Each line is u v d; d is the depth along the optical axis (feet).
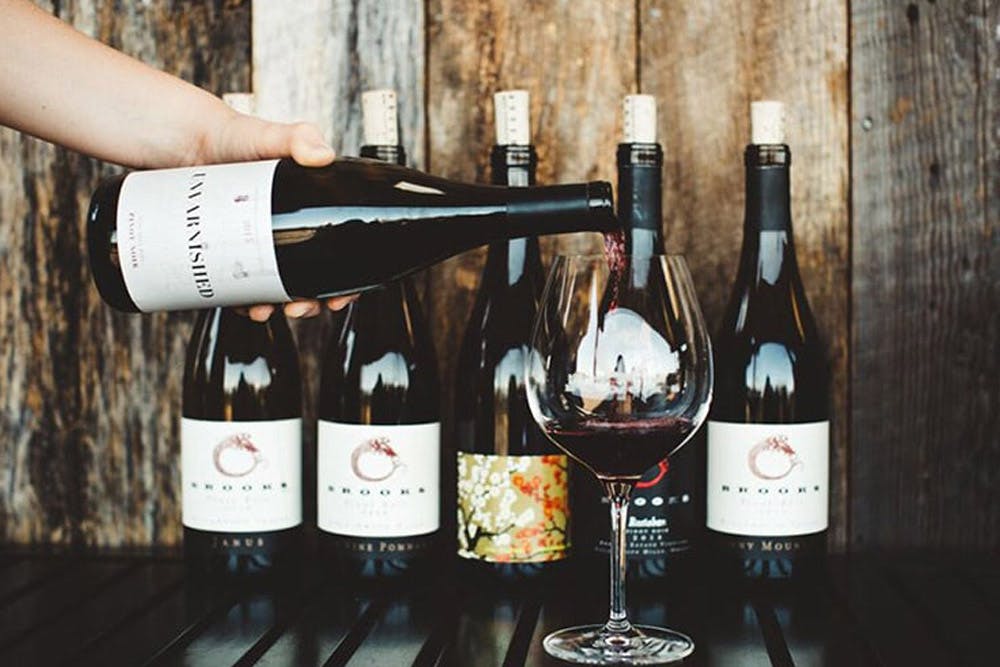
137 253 3.29
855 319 4.54
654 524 3.98
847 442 4.56
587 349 3.37
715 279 4.57
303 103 4.70
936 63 4.52
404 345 4.46
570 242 4.59
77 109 3.68
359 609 3.79
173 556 4.57
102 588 4.06
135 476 4.75
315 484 4.68
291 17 4.70
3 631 3.56
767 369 4.29
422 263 3.81
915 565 4.28
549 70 4.62
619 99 4.60
